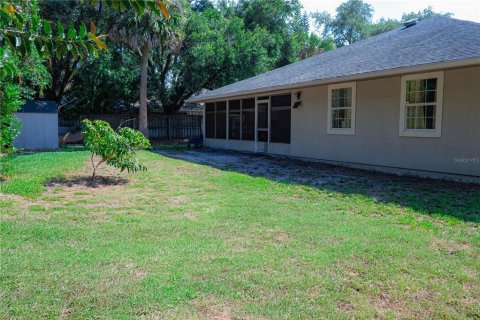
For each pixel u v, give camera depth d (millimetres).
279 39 27641
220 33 23094
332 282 3385
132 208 6172
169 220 5434
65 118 24516
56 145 18656
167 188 7891
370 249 4199
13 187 7344
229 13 29906
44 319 2760
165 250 4164
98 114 24594
